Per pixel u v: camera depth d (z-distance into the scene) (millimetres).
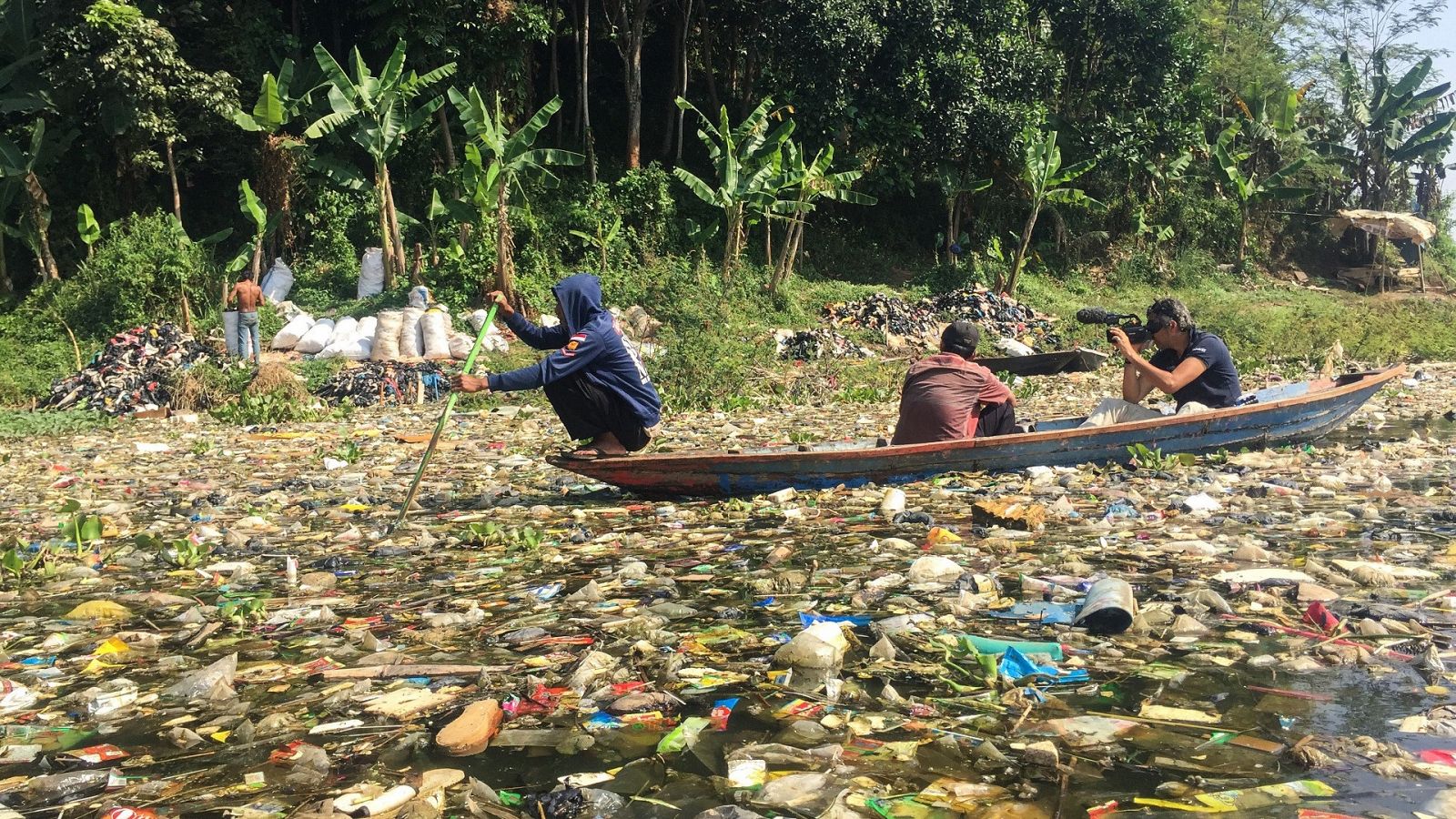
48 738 2564
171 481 7707
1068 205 31531
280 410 12914
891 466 6059
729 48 29609
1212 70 34938
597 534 5184
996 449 6180
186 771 2320
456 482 7188
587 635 3322
